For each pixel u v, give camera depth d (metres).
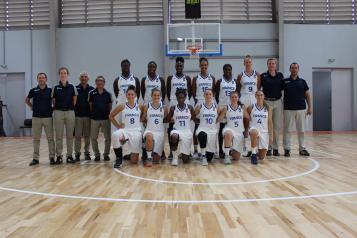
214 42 11.05
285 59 11.19
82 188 3.52
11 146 7.99
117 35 11.20
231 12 11.23
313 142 7.89
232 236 2.14
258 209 2.71
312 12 11.30
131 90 4.98
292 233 2.17
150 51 11.20
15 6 11.44
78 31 11.24
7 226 2.36
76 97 5.26
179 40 11.04
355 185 3.50
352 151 6.25
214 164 4.93
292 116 5.55
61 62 11.32
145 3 11.28
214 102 5.12
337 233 2.16
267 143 5.20
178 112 4.99
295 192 3.24
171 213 2.63
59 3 11.37
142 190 3.41
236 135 5.10
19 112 11.54
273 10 11.23
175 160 4.89
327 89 11.33
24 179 4.01
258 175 4.10
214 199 3.03
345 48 11.27
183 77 5.30
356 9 11.32
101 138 9.95
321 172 4.23
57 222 2.45
